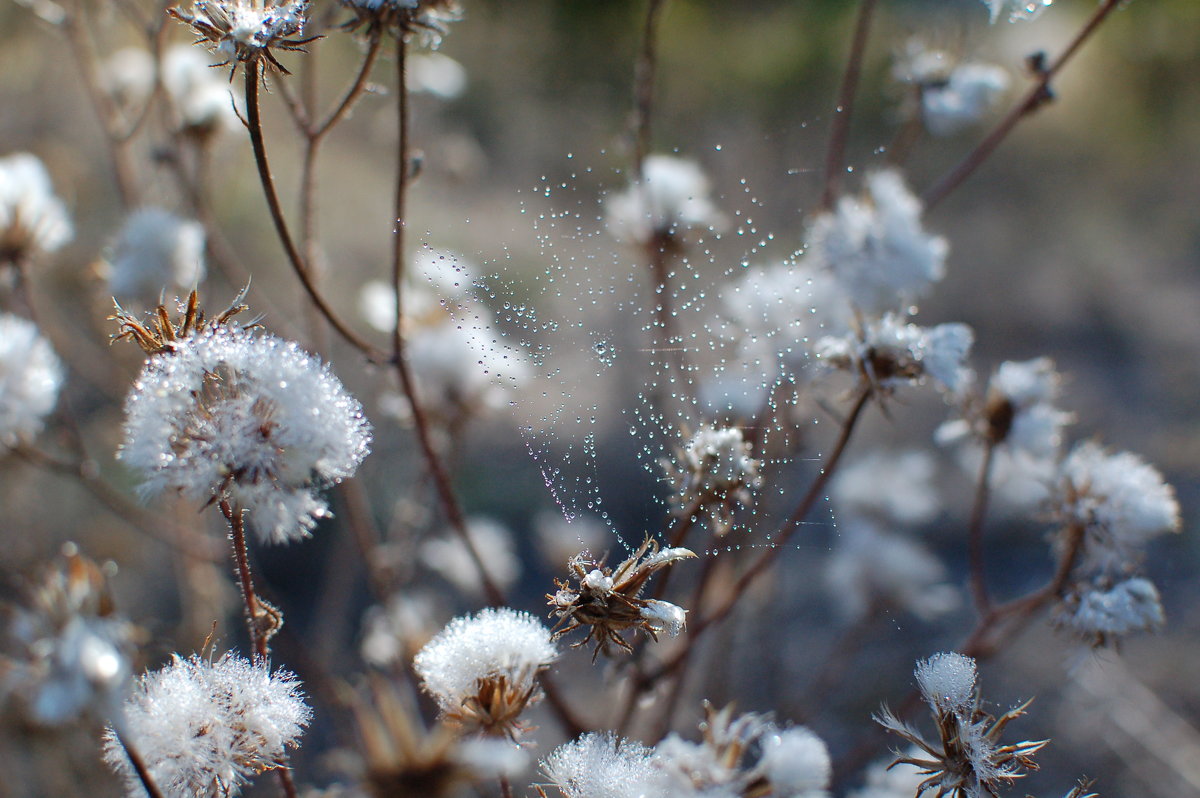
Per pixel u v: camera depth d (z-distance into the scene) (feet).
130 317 0.60
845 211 0.82
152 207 0.93
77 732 0.87
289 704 0.60
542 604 1.41
